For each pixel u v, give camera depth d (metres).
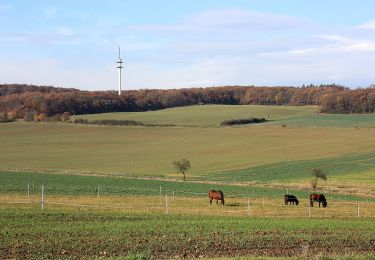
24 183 68.38
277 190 69.88
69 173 86.25
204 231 32.91
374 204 57.28
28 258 24.91
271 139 127.38
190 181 79.44
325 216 45.94
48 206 45.88
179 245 28.17
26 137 140.62
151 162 107.12
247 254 26.50
